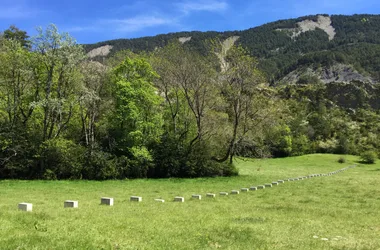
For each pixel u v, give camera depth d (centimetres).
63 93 3838
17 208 1389
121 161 3994
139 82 4197
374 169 7156
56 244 836
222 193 2447
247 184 3528
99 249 829
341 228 1263
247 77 4356
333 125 13488
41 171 3653
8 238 855
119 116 4053
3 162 3512
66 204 1555
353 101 15338
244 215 1464
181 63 4419
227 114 4647
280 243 991
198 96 4419
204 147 4478
